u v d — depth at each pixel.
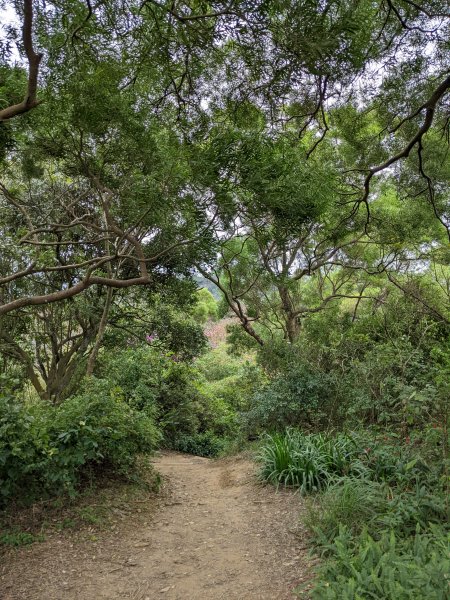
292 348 9.15
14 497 4.92
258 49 3.65
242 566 4.04
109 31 4.07
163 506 5.86
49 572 3.96
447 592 2.53
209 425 14.34
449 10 5.29
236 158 3.77
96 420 5.54
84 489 5.63
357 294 14.02
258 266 10.73
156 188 4.65
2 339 11.27
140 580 3.90
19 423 4.73
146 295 12.65
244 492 6.18
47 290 11.38
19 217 10.45
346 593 2.71
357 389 7.03
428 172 9.20
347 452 5.78
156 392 12.33
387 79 6.43
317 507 4.93
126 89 5.16
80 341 12.60
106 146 6.32
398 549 3.39
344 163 9.72
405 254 11.52
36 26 4.36
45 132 6.68
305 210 4.36
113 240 9.89
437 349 6.95
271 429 8.34
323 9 3.15
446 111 7.24
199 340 13.77
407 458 4.86
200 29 3.67
